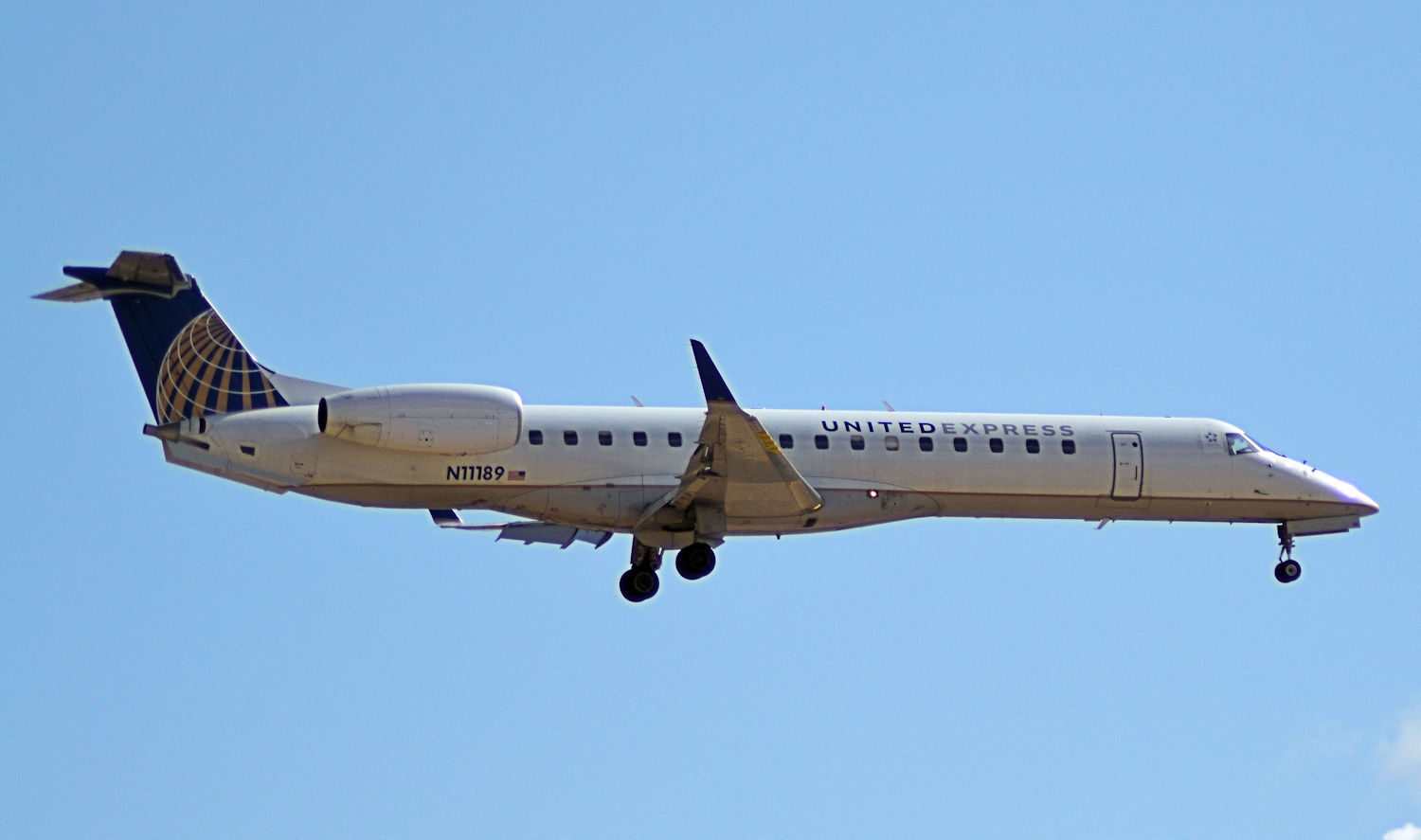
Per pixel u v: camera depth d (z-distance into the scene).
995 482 93.44
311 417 84.69
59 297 81.81
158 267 82.25
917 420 93.69
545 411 88.12
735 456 81.88
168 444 84.00
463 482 85.75
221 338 84.25
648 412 89.50
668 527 87.19
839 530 92.50
